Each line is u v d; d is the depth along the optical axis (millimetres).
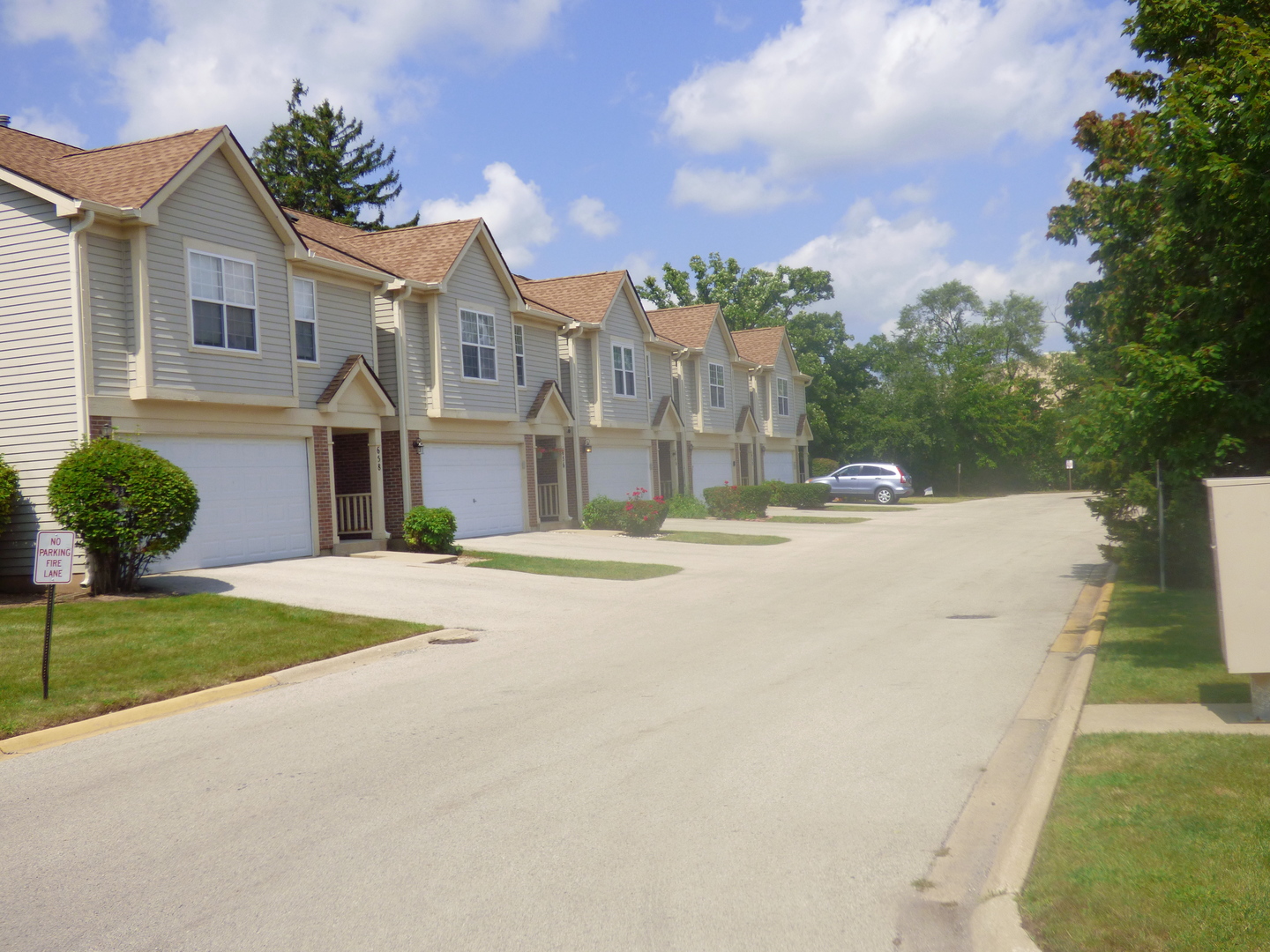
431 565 19859
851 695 9117
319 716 8953
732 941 4395
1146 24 11969
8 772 7438
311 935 4527
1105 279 15344
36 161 17125
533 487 28000
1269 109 8492
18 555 15914
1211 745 6543
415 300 23375
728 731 7941
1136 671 9117
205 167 17531
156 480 14938
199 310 17328
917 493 63812
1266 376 9844
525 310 26984
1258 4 10719
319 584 16578
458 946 4395
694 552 24016
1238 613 7141
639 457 35188
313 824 6020
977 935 4355
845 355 62844
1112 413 10906
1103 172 14148
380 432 22406
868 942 4359
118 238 16219
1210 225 9508
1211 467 10305
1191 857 4699
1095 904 4324
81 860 5531
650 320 42062
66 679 9992
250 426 18672
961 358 65188
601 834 5727
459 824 5949
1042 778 6145
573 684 9945
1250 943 3855
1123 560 17031
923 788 6457
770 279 64125
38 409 15789
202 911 4820
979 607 14672
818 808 6098
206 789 6812
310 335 20531
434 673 10820
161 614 13320
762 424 47688
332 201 60250
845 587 17422
